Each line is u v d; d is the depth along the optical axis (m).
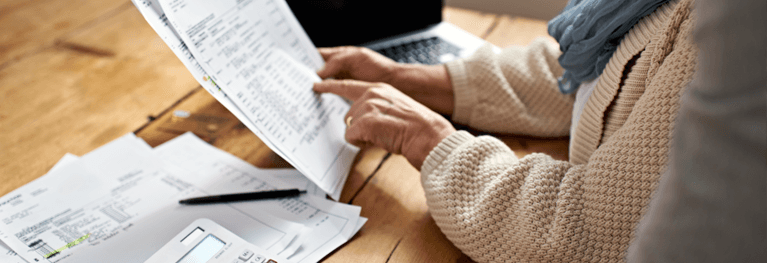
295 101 0.55
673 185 0.17
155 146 0.62
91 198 0.51
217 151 0.61
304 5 0.77
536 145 0.62
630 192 0.34
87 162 0.57
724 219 0.15
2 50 0.88
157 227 0.47
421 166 0.51
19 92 0.75
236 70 0.49
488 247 0.42
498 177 0.43
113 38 0.93
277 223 0.48
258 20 0.56
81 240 0.45
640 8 0.38
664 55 0.35
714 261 0.16
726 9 0.14
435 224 0.50
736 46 0.14
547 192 0.40
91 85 0.78
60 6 1.06
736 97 0.14
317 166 0.52
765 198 0.14
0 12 1.03
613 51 0.44
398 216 0.51
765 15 0.13
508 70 0.64
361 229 0.49
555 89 0.62
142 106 0.72
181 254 0.42
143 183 0.54
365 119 0.53
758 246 0.15
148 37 0.93
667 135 0.32
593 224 0.36
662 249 0.18
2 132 0.66
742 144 0.14
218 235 0.44
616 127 0.43
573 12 0.46
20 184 0.56
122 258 0.43
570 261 0.37
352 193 0.54
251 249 0.42
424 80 0.66
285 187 0.54
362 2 0.79
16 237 0.46
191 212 0.49
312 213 0.50
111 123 0.68
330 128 0.59
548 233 0.38
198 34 0.45
